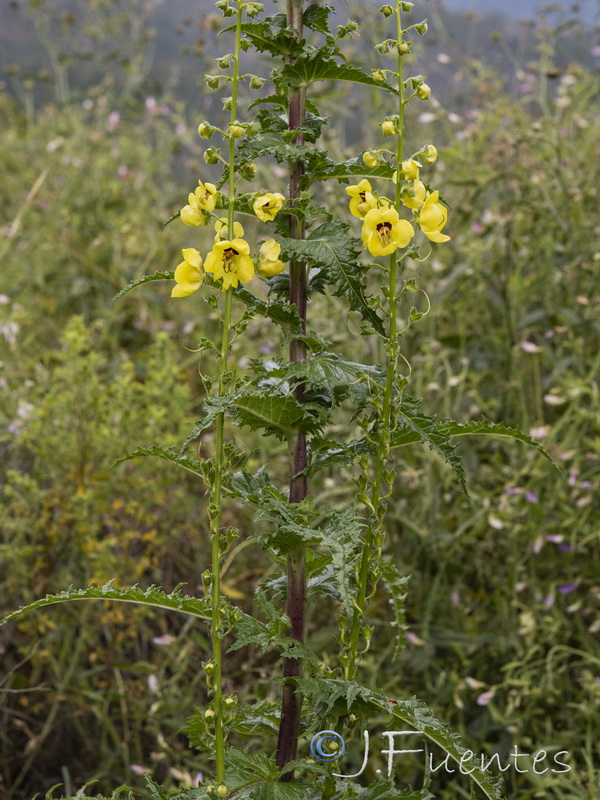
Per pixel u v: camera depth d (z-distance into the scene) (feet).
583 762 4.17
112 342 6.23
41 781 4.49
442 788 4.14
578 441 4.78
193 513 5.15
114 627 4.72
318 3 2.61
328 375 2.48
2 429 5.51
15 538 4.81
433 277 5.73
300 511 2.48
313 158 2.59
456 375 5.24
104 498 4.67
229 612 2.49
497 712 4.06
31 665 4.71
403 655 4.50
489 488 5.03
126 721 4.36
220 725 2.43
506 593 4.52
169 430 5.17
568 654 4.40
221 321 2.57
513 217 5.24
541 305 5.62
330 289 5.12
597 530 4.58
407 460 4.96
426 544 4.55
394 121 2.48
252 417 2.59
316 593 2.67
